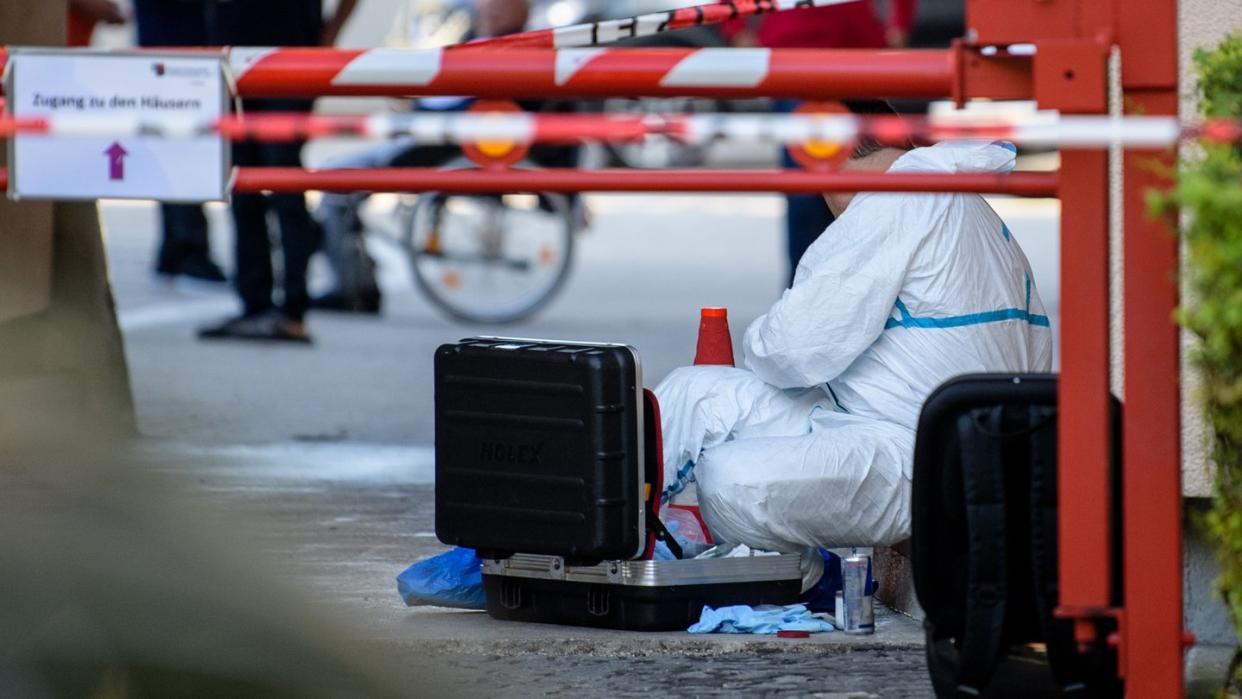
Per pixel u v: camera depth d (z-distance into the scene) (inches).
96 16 1002.7
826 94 416.5
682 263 1980.8
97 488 245.6
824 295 600.4
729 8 557.9
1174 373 410.9
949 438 454.0
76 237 862.5
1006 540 449.7
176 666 231.6
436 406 621.9
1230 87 462.3
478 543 612.1
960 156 601.6
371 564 700.7
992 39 411.2
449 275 1550.2
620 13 2650.1
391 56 424.2
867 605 601.6
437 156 1487.5
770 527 596.4
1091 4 410.0
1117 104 581.6
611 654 576.4
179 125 408.8
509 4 1489.9
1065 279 414.0
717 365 668.7
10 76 420.5
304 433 998.4
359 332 1462.8
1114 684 445.7
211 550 245.9
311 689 239.8
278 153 1221.1
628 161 2721.5
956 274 601.0
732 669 557.0
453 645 580.4
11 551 231.8
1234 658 503.5
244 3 1245.7
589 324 1498.5
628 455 584.7
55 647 226.8
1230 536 423.2
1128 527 416.5
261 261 1369.3
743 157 2731.3
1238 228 374.9
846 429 603.2
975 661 452.8
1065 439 418.6
